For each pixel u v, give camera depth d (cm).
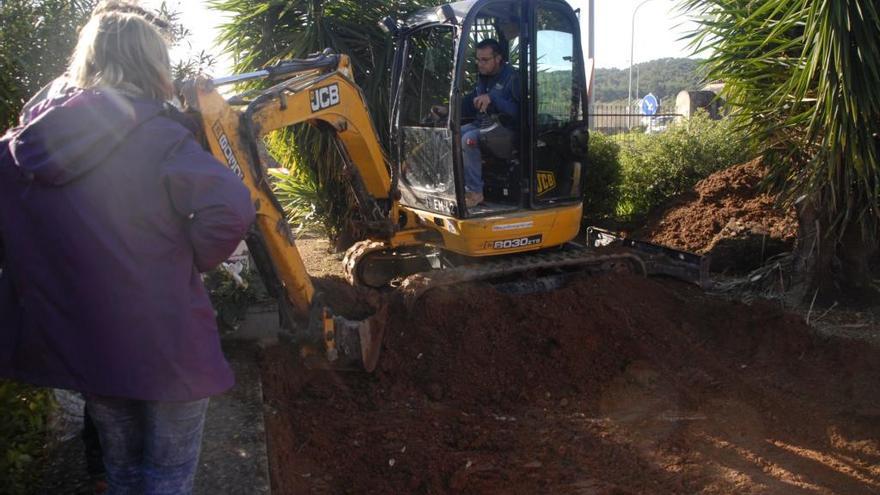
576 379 510
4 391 297
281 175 947
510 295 568
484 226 590
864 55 540
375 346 497
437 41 650
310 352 481
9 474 305
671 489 382
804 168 616
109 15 240
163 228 231
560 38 620
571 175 637
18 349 239
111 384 226
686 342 561
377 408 478
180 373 231
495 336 532
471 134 594
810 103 608
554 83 622
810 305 643
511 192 623
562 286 622
